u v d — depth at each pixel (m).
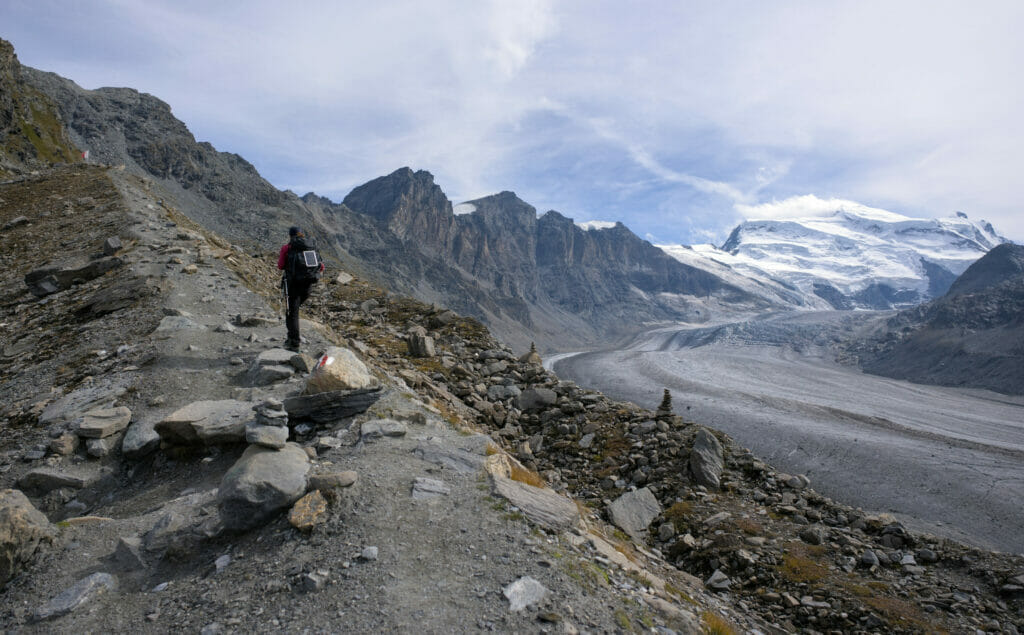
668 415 18.25
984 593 12.29
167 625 4.58
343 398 8.85
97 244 22.31
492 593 4.86
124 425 8.53
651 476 15.99
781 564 12.72
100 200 31.77
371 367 12.98
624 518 14.12
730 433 93.88
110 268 18.45
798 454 79.94
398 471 7.18
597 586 5.39
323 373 8.80
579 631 4.51
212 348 11.61
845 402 136.25
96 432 8.09
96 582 5.22
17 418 9.13
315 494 6.05
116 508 7.03
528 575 5.20
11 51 140.88
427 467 7.47
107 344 12.11
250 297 16.41
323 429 8.56
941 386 183.88
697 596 9.98
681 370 187.00
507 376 20.91
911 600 12.00
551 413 18.72
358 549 5.33
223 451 7.96
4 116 111.88
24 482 7.29
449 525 6.00
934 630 10.98
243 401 8.80
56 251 22.73
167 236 23.27
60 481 7.38
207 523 5.91
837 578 12.41
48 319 15.12
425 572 5.09
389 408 9.67
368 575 4.95
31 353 12.78
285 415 7.21
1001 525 54.12
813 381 176.12
